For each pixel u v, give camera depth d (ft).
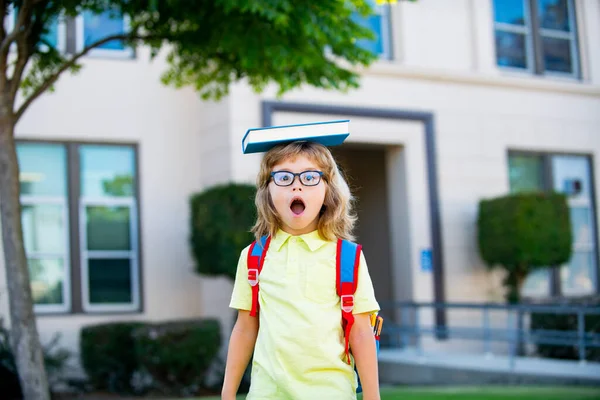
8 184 20.98
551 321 35.17
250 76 25.71
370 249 42.45
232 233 28.89
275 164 9.29
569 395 24.73
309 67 23.26
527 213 35.01
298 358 8.78
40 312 32.17
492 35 40.14
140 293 33.91
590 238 41.91
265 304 9.16
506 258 35.63
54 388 30.14
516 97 40.52
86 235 33.37
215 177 34.14
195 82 27.20
